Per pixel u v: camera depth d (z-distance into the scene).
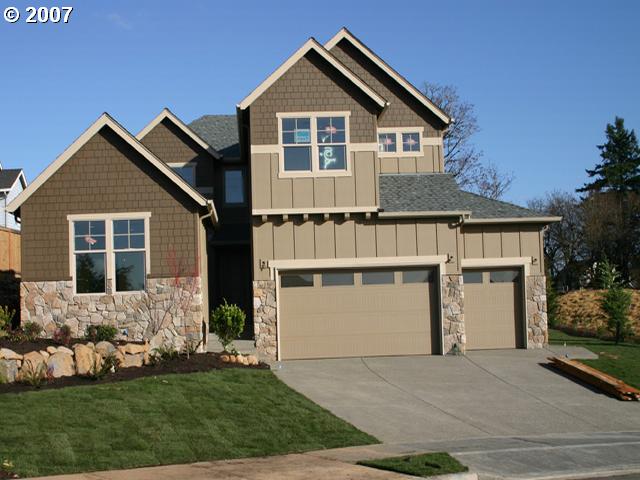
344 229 19.98
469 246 21.20
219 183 26.38
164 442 10.81
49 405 12.05
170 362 16.44
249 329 23.22
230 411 12.88
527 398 15.69
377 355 20.09
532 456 10.84
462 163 44.75
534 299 21.38
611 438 12.48
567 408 14.94
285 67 19.88
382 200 20.64
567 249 53.66
